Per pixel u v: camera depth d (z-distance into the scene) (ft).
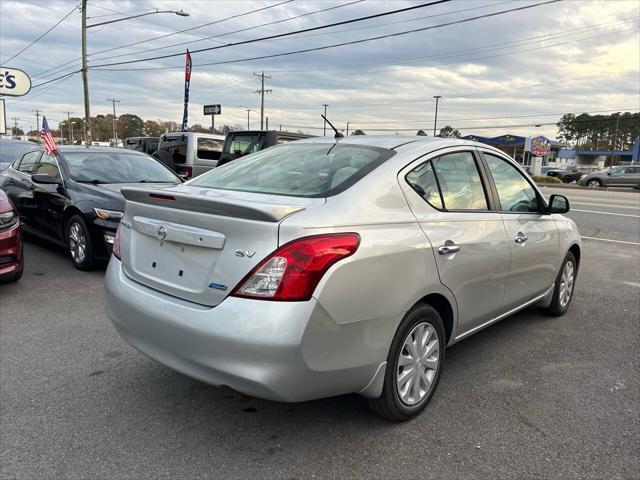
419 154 10.83
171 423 9.95
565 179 141.59
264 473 8.51
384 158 10.34
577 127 397.19
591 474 8.71
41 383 11.46
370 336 8.80
